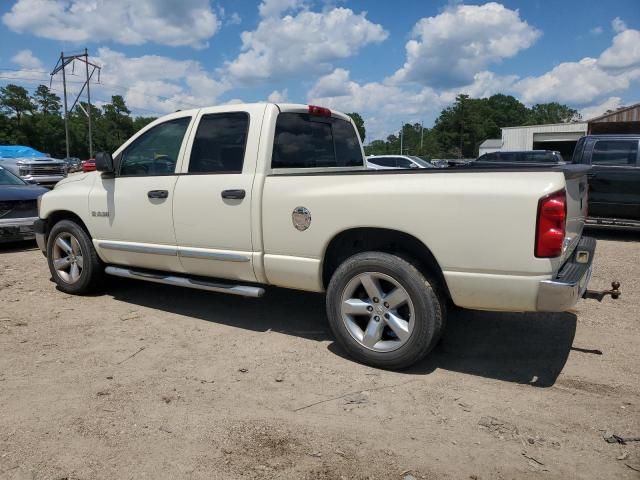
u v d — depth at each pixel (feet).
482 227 11.24
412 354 12.31
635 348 14.17
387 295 12.63
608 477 8.63
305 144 16.12
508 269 11.11
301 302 18.45
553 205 10.71
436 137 306.55
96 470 8.71
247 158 14.51
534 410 10.88
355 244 13.78
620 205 33.12
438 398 11.42
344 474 8.65
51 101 317.22
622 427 10.15
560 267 11.79
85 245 18.42
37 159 54.95
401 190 12.06
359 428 10.14
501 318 16.63
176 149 16.08
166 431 9.93
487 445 9.57
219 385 11.97
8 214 27.78
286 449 9.37
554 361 13.42
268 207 13.96
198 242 15.35
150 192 16.19
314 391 11.73
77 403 11.00
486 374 12.69
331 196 12.93
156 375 12.48
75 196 18.35
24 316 16.83
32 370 12.67
